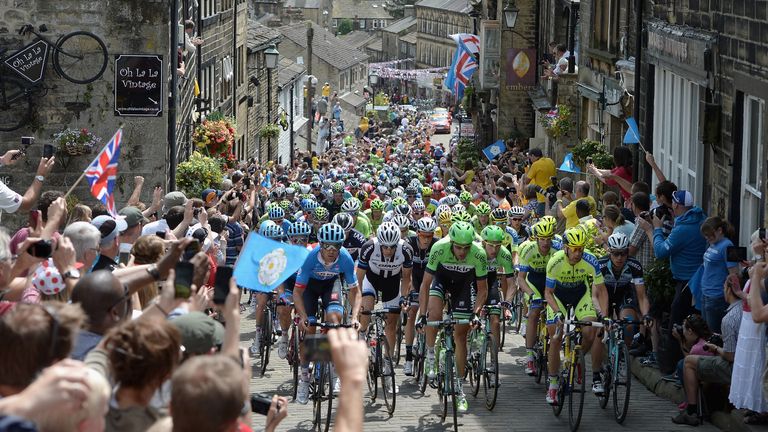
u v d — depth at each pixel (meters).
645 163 46.59
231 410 9.30
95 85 48.44
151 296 19.02
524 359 35.12
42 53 47.91
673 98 42.91
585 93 62.06
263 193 65.88
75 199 47.91
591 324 26.52
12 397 8.83
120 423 10.97
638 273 29.03
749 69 32.84
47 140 48.41
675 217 31.31
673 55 41.34
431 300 28.47
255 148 111.25
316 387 27.12
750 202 33.44
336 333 9.46
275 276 18.05
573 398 27.42
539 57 91.00
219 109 86.12
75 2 47.97
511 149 86.62
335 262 27.70
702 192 38.88
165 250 19.64
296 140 162.75
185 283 12.90
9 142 48.28
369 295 30.61
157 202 30.61
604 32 59.00
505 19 86.56
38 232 19.67
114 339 10.95
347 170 89.50
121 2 48.06
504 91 94.81
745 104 33.75
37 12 47.88
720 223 28.08
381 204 43.47
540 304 31.55
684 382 26.81
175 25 48.97
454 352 28.41
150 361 10.90
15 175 48.53
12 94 47.97
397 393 30.95
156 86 48.66
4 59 47.75
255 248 18.14
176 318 12.95
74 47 48.19
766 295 24.39
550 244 30.69
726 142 35.19
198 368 9.38
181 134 60.56
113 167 23.55
